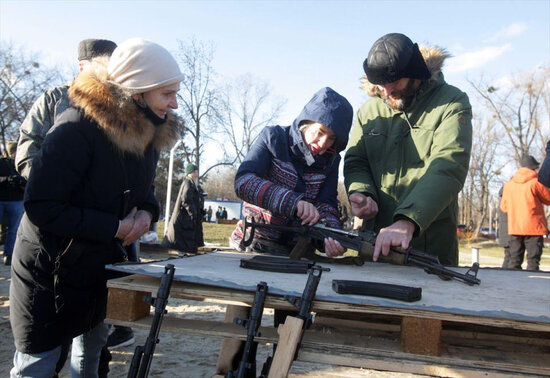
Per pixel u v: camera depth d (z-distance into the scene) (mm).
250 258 2232
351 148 3125
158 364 3568
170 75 2123
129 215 2250
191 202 7781
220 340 4211
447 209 2793
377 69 2656
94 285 2162
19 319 2059
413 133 2812
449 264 2855
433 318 1576
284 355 1586
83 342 2406
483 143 38500
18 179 6676
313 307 1656
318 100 2615
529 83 32781
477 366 1590
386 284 1711
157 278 1898
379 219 2947
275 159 2766
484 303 1655
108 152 2092
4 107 32750
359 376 1669
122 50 2059
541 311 1561
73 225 1993
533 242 7695
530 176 7645
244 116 37375
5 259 7004
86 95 2006
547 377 1562
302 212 2473
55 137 1981
